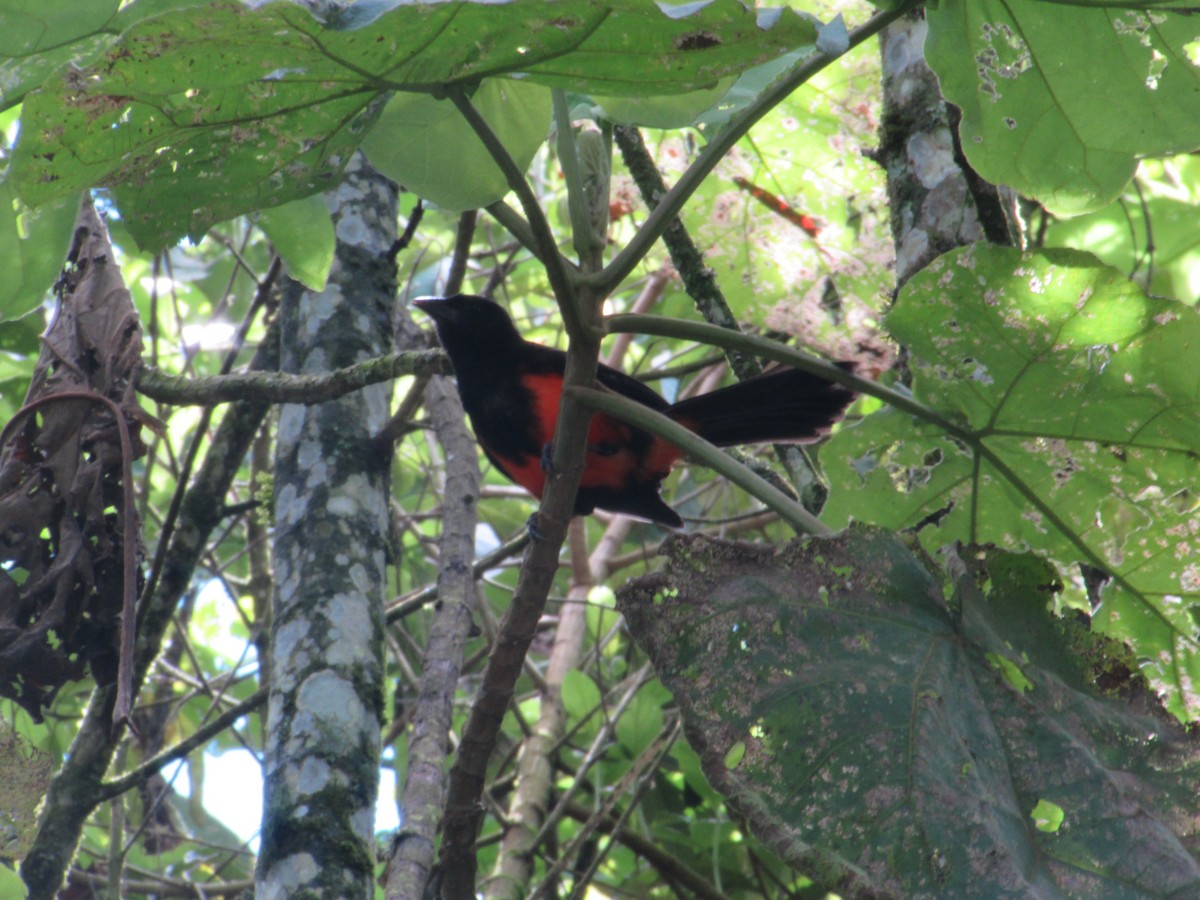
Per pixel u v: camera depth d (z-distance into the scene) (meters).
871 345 9.68
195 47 4.20
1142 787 4.43
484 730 5.82
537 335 15.91
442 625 8.74
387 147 5.83
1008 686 4.56
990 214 6.95
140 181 4.94
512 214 5.16
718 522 12.27
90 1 6.26
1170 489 5.79
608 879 13.27
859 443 6.14
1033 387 5.68
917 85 7.22
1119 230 13.74
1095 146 6.10
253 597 13.11
